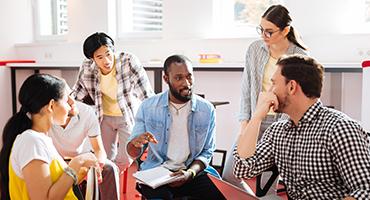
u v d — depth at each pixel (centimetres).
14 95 501
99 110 314
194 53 426
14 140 170
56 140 246
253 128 172
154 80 412
